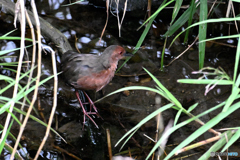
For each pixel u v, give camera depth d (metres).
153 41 10.60
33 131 7.45
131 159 6.80
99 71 7.81
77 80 7.86
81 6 11.66
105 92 8.91
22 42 4.90
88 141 7.34
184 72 9.52
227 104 4.24
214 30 10.58
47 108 8.19
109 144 7.12
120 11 11.30
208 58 9.89
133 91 8.97
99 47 10.15
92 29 10.87
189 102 8.50
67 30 10.64
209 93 8.80
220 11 10.45
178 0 7.23
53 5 11.55
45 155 6.83
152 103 8.58
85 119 8.01
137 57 9.98
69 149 7.07
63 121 7.89
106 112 8.27
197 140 7.34
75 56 8.17
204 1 7.11
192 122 7.86
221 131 7.48
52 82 9.02
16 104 8.13
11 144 7.00
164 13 11.33
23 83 8.77
